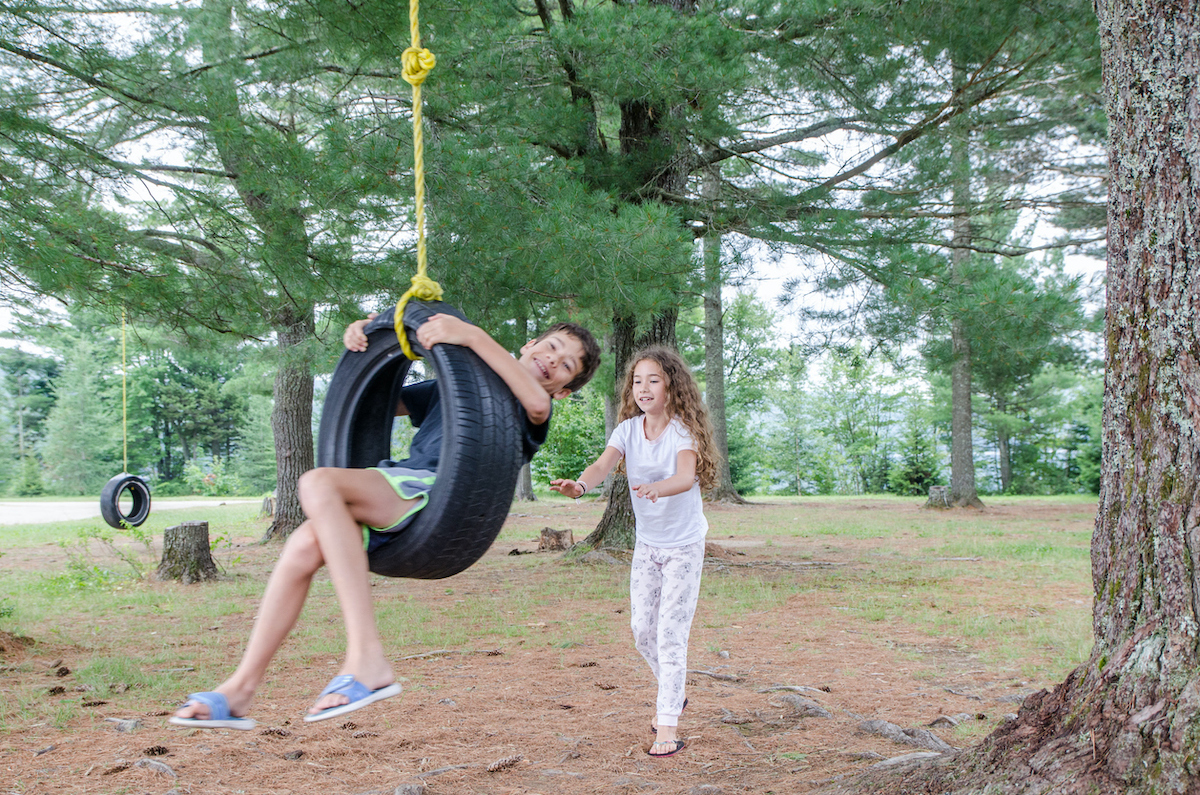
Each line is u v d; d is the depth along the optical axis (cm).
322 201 725
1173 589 252
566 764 385
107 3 803
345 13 766
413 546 235
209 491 4916
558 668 583
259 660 212
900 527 1748
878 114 1048
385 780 364
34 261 629
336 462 282
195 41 878
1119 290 276
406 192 737
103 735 434
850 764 372
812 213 1071
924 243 1050
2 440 5122
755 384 4050
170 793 343
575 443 3061
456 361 248
